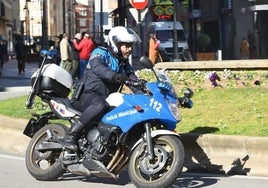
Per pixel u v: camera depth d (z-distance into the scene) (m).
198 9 99.75
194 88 31.38
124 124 14.88
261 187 16.02
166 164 14.53
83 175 17.14
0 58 80.94
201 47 93.19
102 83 15.91
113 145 15.23
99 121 15.55
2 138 23.91
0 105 30.14
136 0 36.53
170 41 83.12
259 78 31.55
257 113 23.22
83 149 15.78
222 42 90.31
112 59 15.84
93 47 46.72
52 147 16.66
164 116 14.49
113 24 153.62
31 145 17.31
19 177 17.62
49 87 16.67
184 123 21.89
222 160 18.38
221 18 90.56
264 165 17.77
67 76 16.92
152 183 14.48
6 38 171.62
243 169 17.91
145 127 14.70
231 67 32.72
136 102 14.80
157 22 85.00
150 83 14.87
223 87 31.53
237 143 18.33
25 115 25.34
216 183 16.58
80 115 15.91
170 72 34.12
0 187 16.36
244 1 80.31
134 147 14.99
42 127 17.50
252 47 75.62
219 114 23.53
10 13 178.25
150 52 53.62
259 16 77.56
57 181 17.03
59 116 16.42
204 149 18.80
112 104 15.30
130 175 14.92
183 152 14.42
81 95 16.22
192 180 17.02
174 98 14.93
